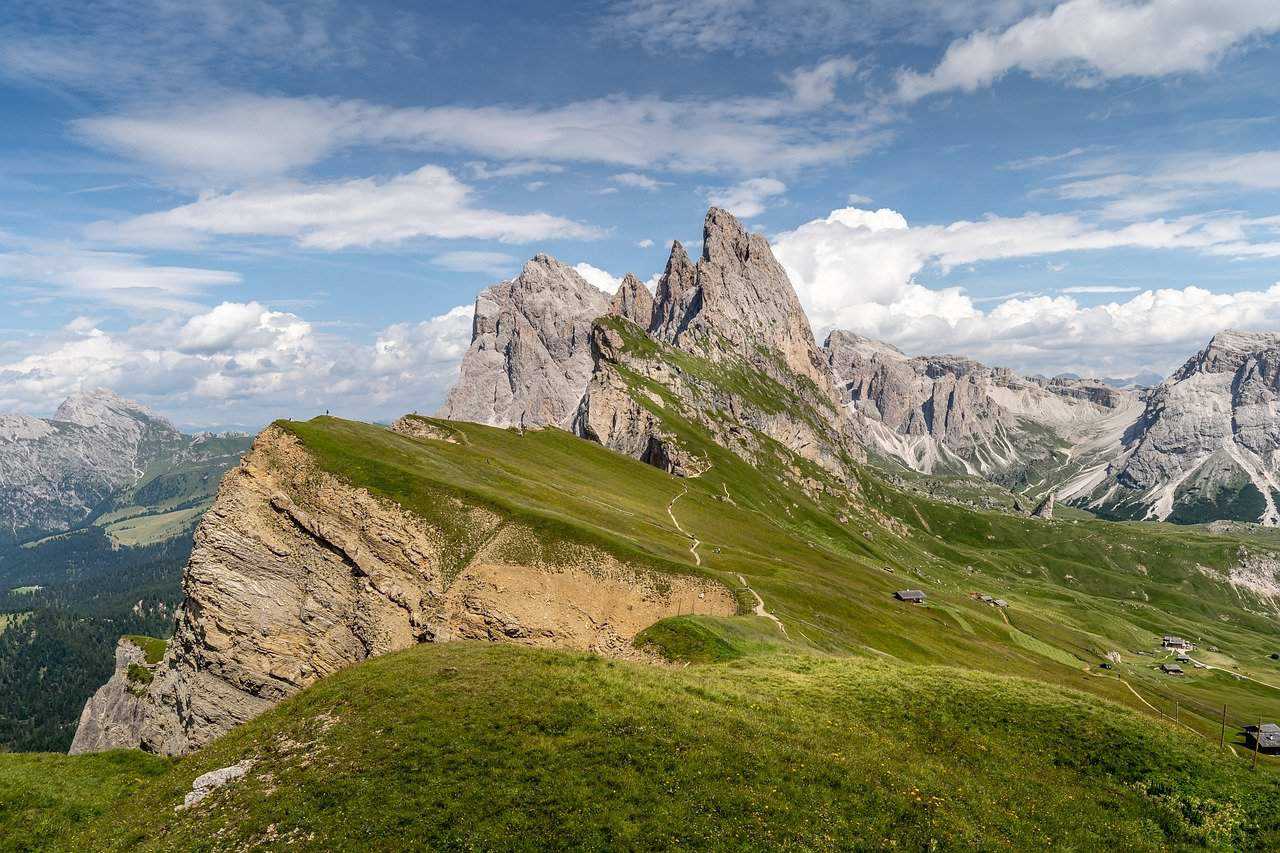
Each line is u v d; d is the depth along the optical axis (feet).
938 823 113.70
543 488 444.55
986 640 498.69
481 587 317.63
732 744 125.80
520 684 142.61
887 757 132.46
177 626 336.08
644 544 382.22
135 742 409.49
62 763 170.50
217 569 317.83
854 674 179.42
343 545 326.03
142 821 126.82
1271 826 126.11
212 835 111.65
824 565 574.15
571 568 327.67
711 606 325.01
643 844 100.68
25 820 140.97
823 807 112.78
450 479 374.43
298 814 110.42
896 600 530.27
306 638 319.06
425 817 105.91
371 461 359.46
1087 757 143.84
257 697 313.94
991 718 155.43
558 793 109.81
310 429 375.25
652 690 145.18
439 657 161.07
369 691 145.28
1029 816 123.34
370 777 116.06
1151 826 125.80
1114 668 577.02
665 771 116.16
